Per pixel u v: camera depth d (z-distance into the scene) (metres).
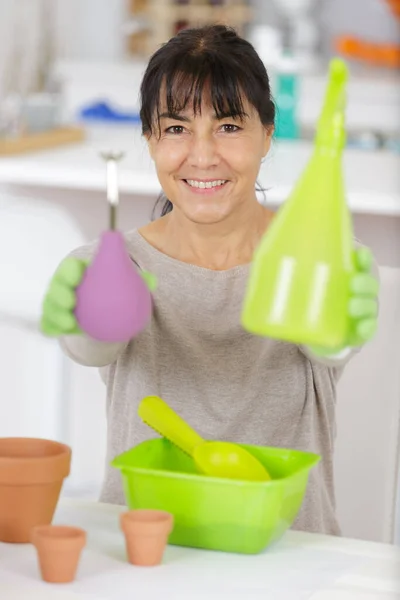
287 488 1.30
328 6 5.26
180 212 1.71
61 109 3.52
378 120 4.64
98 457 3.11
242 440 1.73
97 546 1.32
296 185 1.05
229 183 1.62
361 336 1.06
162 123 1.61
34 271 3.11
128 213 2.95
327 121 1.04
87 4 5.43
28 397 3.15
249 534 1.30
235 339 1.72
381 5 5.20
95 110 3.98
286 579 1.24
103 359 1.59
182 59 1.58
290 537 1.38
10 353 3.15
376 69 5.06
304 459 1.41
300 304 1.02
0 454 1.39
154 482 1.31
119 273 1.17
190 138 1.60
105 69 5.00
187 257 1.74
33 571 1.24
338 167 1.04
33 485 1.31
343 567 1.28
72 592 1.18
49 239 3.08
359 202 2.54
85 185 2.77
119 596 1.18
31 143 3.14
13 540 1.33
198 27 1.64
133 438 1.73
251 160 1.61
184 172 1.61
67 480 3.12
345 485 1.89
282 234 1.03
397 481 1.86
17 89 3.70
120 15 5.43
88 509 1.46
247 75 1.59
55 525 1.28
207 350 1.73
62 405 3.12
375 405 1.86
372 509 1.88
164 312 1.72
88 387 3.10
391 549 1.35
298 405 1.74
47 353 3.10
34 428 3.15
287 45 5.05
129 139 3.54
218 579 1.23
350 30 5.25
